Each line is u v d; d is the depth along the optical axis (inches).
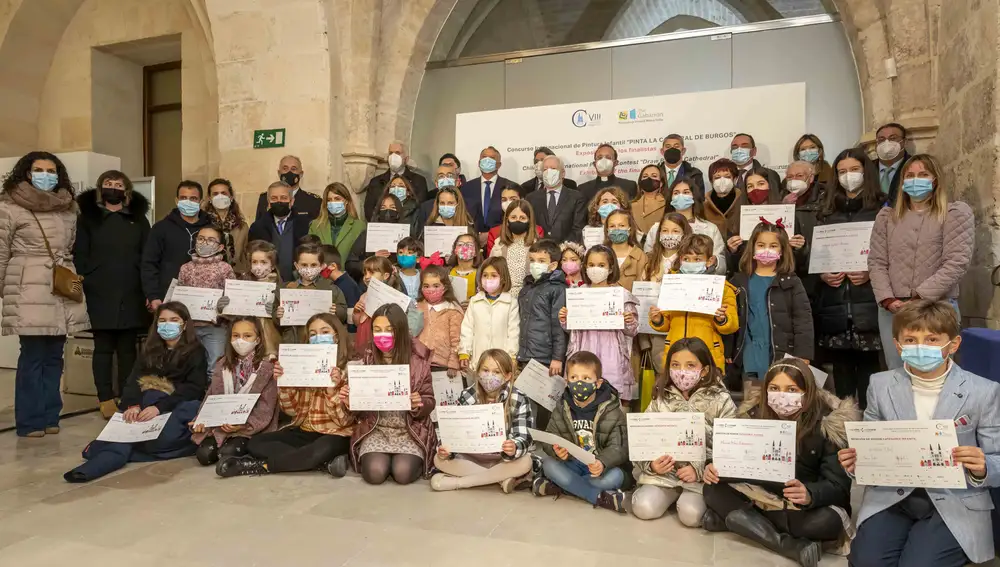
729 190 188.2
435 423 160.2
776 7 241.1
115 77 354.6
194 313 181.9
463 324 171.9
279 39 268.2
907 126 197.9
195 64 323.3
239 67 275.3
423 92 286.8
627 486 140.9
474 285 186.1
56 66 350.0
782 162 220.1
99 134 348.2
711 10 250.7
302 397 162.4
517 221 184.7
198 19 309.4
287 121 269.7
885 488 101.7
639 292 163.6
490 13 281.4
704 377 130.6
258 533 118.9
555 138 245.9
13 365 296.7
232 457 154.7
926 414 100.2
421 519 125.9
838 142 228.5
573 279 169.3
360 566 105.4
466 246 185.5
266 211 230.1
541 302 164.1
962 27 173.5
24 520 125.5
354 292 195.9
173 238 203.3
